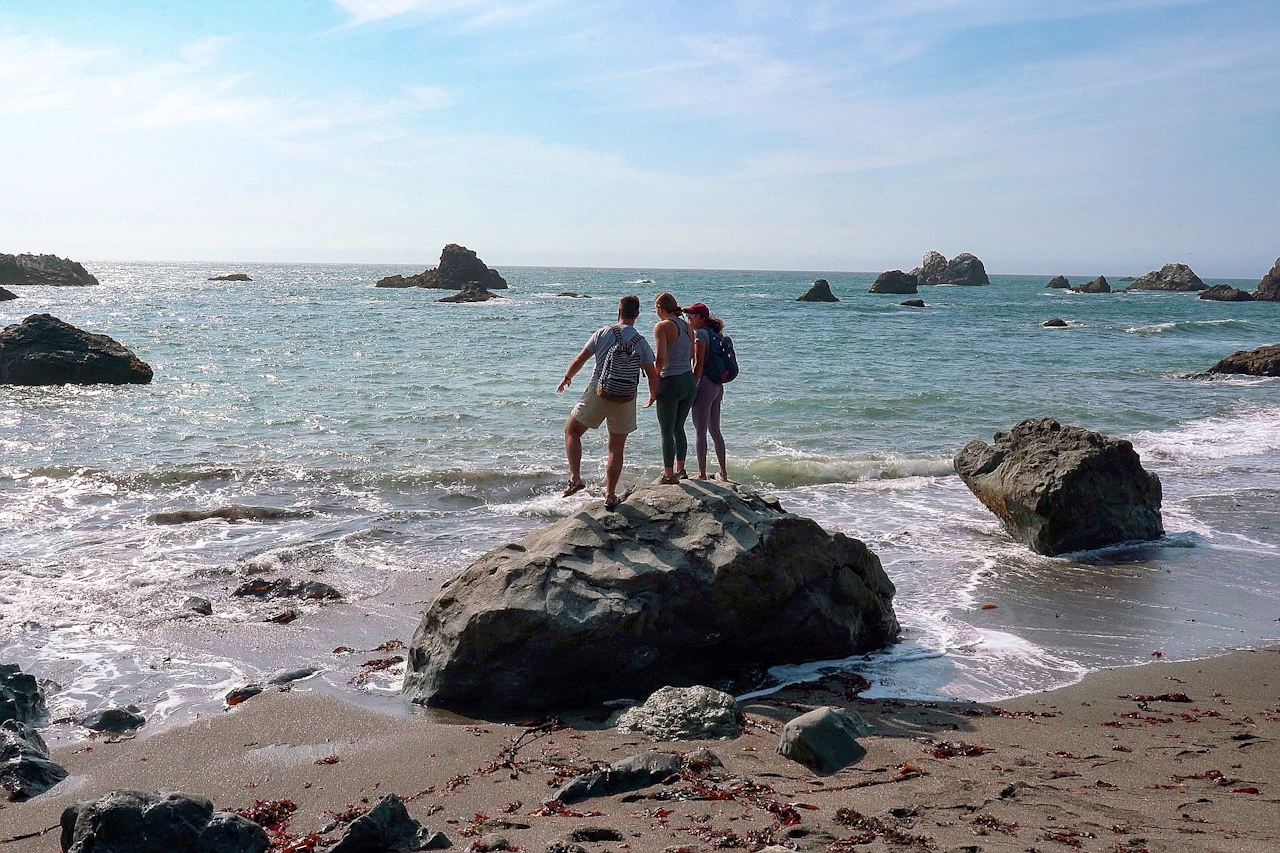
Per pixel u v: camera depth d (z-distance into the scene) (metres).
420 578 10.46
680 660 7.95
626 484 14.96
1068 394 26.30
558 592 7.43
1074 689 7.63
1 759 5.89
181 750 6.30
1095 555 11.80
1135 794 5.31
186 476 15.18
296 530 12.33
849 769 5.82
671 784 5.51
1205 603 9.97
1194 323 56.53
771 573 7.94
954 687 7.71
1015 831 4.72
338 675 7.88
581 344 38.81
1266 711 7.07
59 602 9.39
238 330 44.06
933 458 17.59
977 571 11.12
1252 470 16.77
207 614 9.21
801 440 19.31
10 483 14.53
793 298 101.81
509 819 5.07
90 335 26.75
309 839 4.85
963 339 45.72
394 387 25.62
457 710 7.34
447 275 105.31
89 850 4.39
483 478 15.39
